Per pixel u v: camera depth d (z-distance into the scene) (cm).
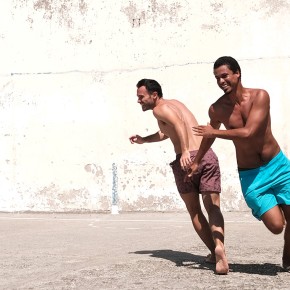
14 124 1441
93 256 828
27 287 643
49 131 1421
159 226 1160
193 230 1095
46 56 1427
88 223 1227
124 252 859
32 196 1430
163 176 1362
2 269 745
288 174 655
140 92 760
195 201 743
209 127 639
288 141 1299
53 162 1418
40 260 802
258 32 1319
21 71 1439
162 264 755
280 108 1305
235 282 641
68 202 1409
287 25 1305
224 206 1330
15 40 1445
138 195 1376
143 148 1373
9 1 1448
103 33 1398
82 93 1405
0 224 1231
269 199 650
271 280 649
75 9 1412
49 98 1422
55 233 1086
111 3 1396
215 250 688
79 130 1405
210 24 1343
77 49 1411
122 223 1216
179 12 1359
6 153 1444
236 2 1328
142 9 1380
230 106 657
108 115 1390
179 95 1360
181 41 1359
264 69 1315
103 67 1396
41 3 1431
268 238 973
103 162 1393
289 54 1303
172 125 718
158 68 1370
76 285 645
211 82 1341
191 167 683
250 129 633
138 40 1382
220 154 1332
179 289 614
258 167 653
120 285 639
